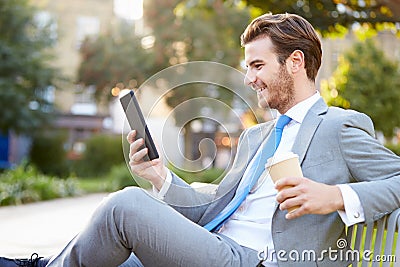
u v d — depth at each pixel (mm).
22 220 6551
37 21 15500
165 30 16172
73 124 19484
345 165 1818
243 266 1840
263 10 4711
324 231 1816
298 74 1951
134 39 16875
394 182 1739
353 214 1701
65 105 19594
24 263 2070
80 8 19562
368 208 1703
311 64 1968
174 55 16469
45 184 9695
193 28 15953
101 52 16922
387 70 10023
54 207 8203
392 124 10039
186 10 14914
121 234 1714
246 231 1926
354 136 1810
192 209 2051
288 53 1936
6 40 14859
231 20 15680
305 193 1664
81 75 17172
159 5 16188
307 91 1967
